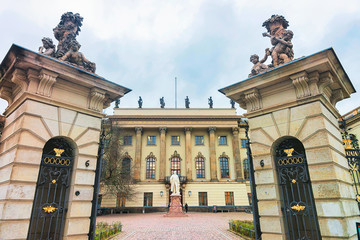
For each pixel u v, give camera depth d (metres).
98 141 8.40
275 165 8.13
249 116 8.87
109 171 38.81
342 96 8.85
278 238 7.35
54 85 7.72
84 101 8.38
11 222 6.22
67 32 9.06
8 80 7.95
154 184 47.03
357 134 20.12
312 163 7.21
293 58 8.87
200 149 51.72
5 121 8.41
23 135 6.82
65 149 8.09
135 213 43.38
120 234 16.69
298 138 7.62
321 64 7.25
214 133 51.53
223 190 47.22
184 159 50.75
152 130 52.53
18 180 6.52
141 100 56.38
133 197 45.16
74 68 7.66
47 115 7.39
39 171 7.14
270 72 8.03
